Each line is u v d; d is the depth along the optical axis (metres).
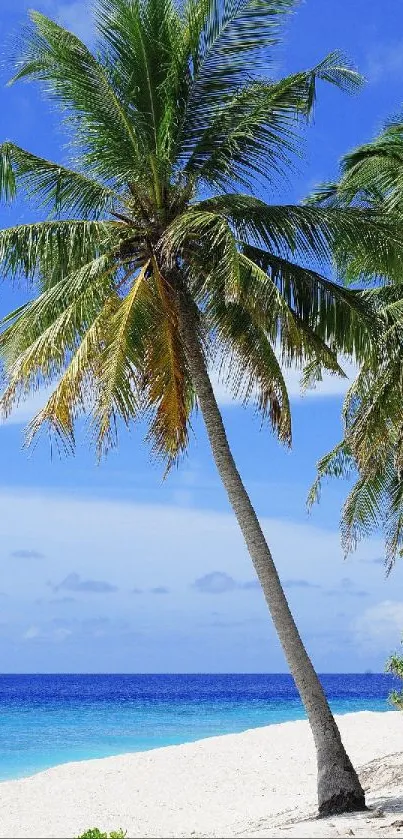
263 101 14.23
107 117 14.38
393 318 15.05
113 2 14.01
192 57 14.34
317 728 12.67
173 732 38.41
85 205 14.63
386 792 14.11
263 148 14.48
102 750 31.64
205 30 14.16
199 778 20.12
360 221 13.67
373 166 16.73
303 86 14.18
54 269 14.42
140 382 13.30
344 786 12.41
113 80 14.42
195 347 13.91
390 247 13.84
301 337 13.60
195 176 14.16
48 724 42.88
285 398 13.39
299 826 11.17
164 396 13.30
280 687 117.06
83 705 60.44
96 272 13.21
